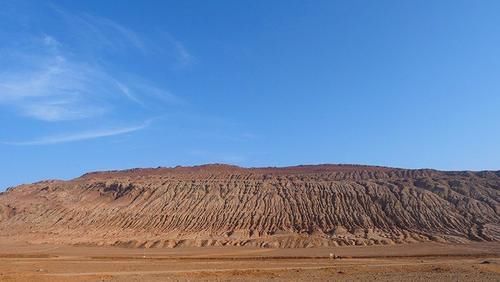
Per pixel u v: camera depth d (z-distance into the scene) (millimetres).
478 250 111375
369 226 151375
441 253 104688
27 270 60000
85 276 52188
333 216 159375
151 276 52562
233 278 51031
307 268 64500
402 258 93438
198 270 61250
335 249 119125
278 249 122812
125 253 111562
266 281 48094
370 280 49750
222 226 157375
